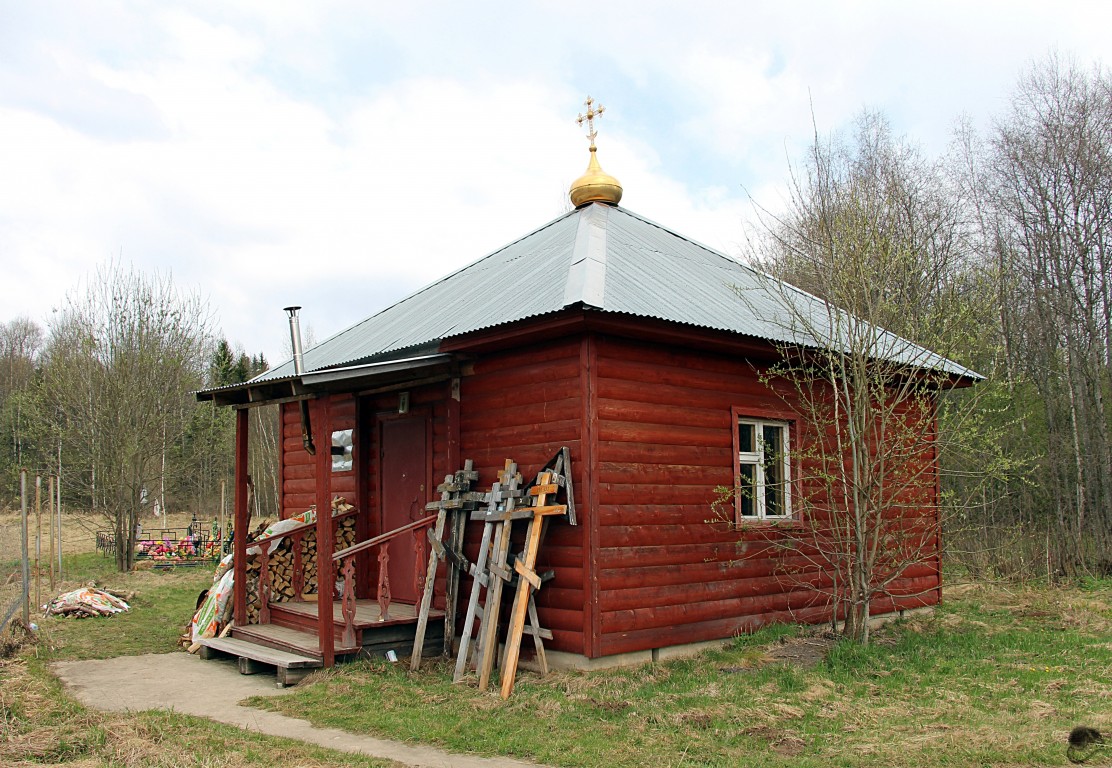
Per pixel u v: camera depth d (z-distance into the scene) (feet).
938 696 25.14
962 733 21.22
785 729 21.99
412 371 32.60
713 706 23.73
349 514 36.91
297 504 43.06
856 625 31.35
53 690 26.84
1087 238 67.10
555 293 28.96
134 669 31.09
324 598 28.71
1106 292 66.59
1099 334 66.59
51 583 51.78
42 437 77.61
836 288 33.58
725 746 20.86
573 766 19.58
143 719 22.95
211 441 89.35
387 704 24.75
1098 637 33.91
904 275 36.32
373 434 37.81
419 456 34.78
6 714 22.95
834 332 36.01
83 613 42.11
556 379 28.76
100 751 20.11
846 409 31.96
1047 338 66.69
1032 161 70.49
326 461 29.25
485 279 38.45
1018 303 68.13
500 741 21.21
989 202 76.28
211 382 109.70
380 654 30.22
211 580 59.41
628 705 23.94
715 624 30.76
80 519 89.86
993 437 36.32
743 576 32.14
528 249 39.81
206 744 20.77
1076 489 62.85
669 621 29.14
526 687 26.04
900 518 34.01
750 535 32.48
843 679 26.94
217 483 131.34
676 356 30.71
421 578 32.45
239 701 26.12
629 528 28.30
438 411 33.81
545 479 27.55
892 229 34.09
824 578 35.37
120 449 67.77
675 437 30.27
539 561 28.81
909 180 76.59
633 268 33.50
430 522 31.19
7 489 109.09
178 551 74.02
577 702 24.16
